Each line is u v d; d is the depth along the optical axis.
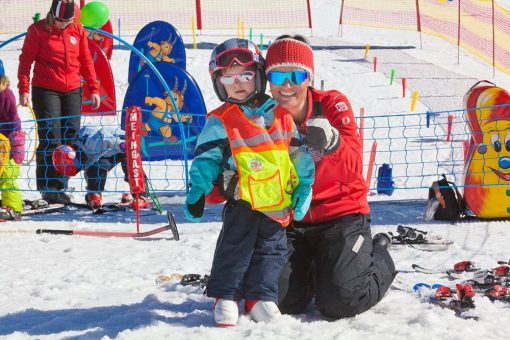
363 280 3.83
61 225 7.04
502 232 6.50
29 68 8.23
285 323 3.69
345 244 3.90
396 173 10.34
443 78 19.27
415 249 5.73
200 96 10.60
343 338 3.47
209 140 3.71
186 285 4.60
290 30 25.27
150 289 4.62
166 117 10.66
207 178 3.71
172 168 10.52
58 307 4.21
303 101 3.93
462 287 4.02
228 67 3.63
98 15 15.19
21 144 7.55
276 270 3.78
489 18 26.38
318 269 3.93
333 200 4.04
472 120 7.22
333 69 19.33
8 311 4.14
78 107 8.45
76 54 8.37
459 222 7.05
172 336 3.51
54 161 7.85
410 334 3.52
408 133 13.56
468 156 7.26
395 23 26.44
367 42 23.80
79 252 5.83
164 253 5.76
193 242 6.17
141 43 10.85
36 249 5.97
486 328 3.67
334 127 3.97
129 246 6.06
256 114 3.68
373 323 3.70
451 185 7.39
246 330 3.61
